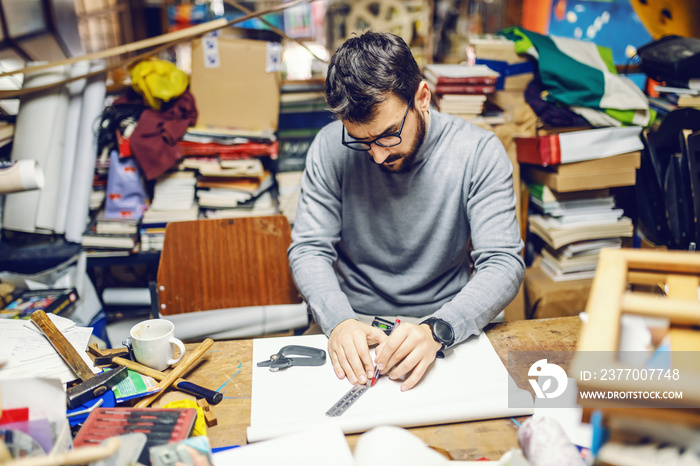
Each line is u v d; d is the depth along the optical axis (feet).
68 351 3.30
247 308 5.60
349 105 3.44
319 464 2.50
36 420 2.41
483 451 2.76
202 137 6.87
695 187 5.49
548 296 7.32
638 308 1.86
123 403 3.10
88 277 7.10
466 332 3.57
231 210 7.29
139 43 6.92
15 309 5.46
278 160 7.89
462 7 13.97
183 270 5.13
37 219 6.89
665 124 6.24
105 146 7.02
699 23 7.91
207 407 3.03
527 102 7.34
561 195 7.18
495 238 4.08
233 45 7.13
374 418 2.92
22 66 7.41
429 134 4.14
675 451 1.68
